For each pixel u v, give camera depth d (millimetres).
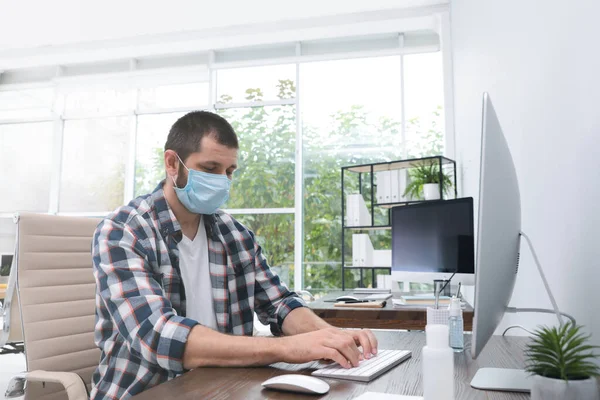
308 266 4844
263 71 5230
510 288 856
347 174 4871
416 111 4812
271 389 757
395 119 4863
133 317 922
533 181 1434
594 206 963
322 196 4914
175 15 4621
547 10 1265
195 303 1214
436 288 1933
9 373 3188
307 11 4531
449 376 615
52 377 1153
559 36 1168
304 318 1204
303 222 4918
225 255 1274
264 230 5004
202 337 887
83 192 5777
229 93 5293
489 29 2164
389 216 4598
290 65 5164
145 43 5070
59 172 5852
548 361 570
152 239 1115
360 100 4957
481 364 938
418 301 2018
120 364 1030
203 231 1285
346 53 4930
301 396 719
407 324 1908
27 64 5598
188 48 5168
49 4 4422
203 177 1179
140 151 5684
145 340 896
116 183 5699
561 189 1173
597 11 929
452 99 4117
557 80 1190
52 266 1415
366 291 2857
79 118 5863
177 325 898
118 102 5770
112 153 5750
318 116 5023
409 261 2283
